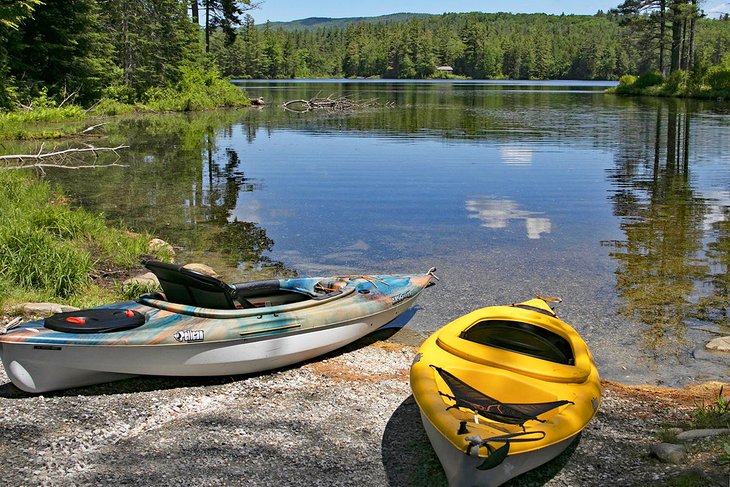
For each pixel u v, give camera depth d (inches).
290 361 255.4
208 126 1298.0
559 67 6432.1
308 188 640.4
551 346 219.3
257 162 809.5
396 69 6254.9
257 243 442.3
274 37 5861.2
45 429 201.6
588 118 1450.5
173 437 198.2
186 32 2022.6
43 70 1461.6
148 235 437.1
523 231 475.2
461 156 857.5
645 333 290.7
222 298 243.6
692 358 266.1
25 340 217.6
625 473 180.4
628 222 498.6
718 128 1216.2
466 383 195.9
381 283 303.3
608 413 218.7
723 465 172.1
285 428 205.3
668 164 789.9
